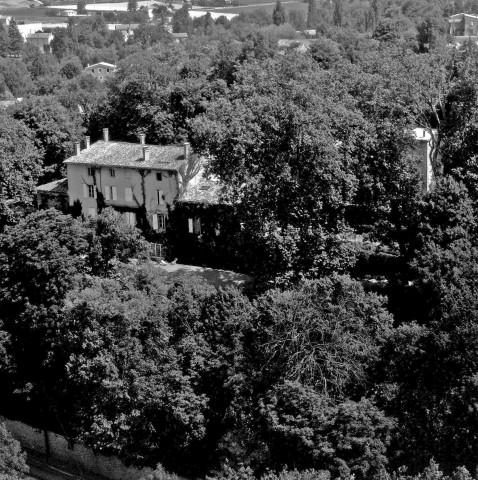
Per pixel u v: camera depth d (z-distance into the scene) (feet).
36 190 406.82
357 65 382.01
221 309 223.71
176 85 478.59
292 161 286.05
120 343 221.05
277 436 191.01
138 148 371.76
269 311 208.64
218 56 606.96
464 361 191.52
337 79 335.88
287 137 286.25
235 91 333.83
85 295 225.97
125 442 221.66
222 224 331.16
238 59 565.12
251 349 210.59
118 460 229.45
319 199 282.56
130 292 230.07
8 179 394.73
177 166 347.15
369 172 296.10
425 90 329.52
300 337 202.80
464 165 296.92
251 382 205.36
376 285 280.92
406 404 192.85
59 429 243.40
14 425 252.83
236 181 292.40
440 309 211.61
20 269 247.70
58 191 400.67
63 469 239.91
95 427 221.46
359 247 294.05
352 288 208.54
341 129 288.92
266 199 286.46
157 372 219.20
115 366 219.82
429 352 194.70
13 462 202.39
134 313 221.87
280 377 199.93
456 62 359.05
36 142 444.55
